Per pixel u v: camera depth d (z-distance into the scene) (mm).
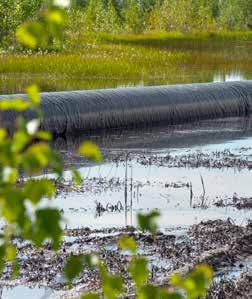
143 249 20172
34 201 4609
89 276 17484
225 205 26219
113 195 27281
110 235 21547
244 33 157125
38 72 72000
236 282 17266
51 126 43469
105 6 175250
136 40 130875
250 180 30484
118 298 15719
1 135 4527
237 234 21688
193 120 51312
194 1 172125
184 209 25469
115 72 74312
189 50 112188
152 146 39469
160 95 50000
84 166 32875
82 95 46312
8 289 17016
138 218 4973
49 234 4598
